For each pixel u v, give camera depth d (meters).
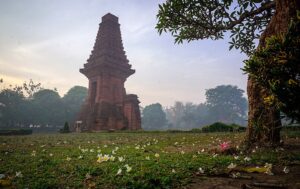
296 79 3.68
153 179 4.05
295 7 7.14
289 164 5.30
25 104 81.00
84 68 50.69
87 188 3.86
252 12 9.18
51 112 80.31
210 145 10.01
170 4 9.86
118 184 3.98
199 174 4.61
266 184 3.74
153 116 119.12
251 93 8.07
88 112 48.50
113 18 51.72
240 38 11.44
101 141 15.12
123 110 48.47
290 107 3.71
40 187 3.86
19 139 19.38
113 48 50.00
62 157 7.41
